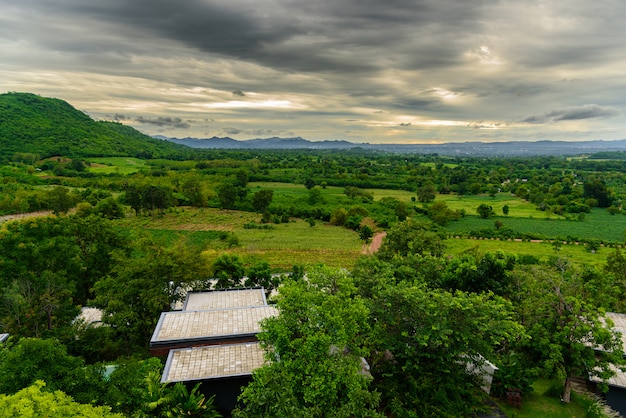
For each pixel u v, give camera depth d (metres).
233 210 111.69
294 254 69.06
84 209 88.19
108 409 15.13
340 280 22.94
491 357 24.55
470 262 35.81
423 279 34.09
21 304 29.12
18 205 91.88
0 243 30.70
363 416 18.73
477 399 24.06
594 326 23.42
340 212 99.75
